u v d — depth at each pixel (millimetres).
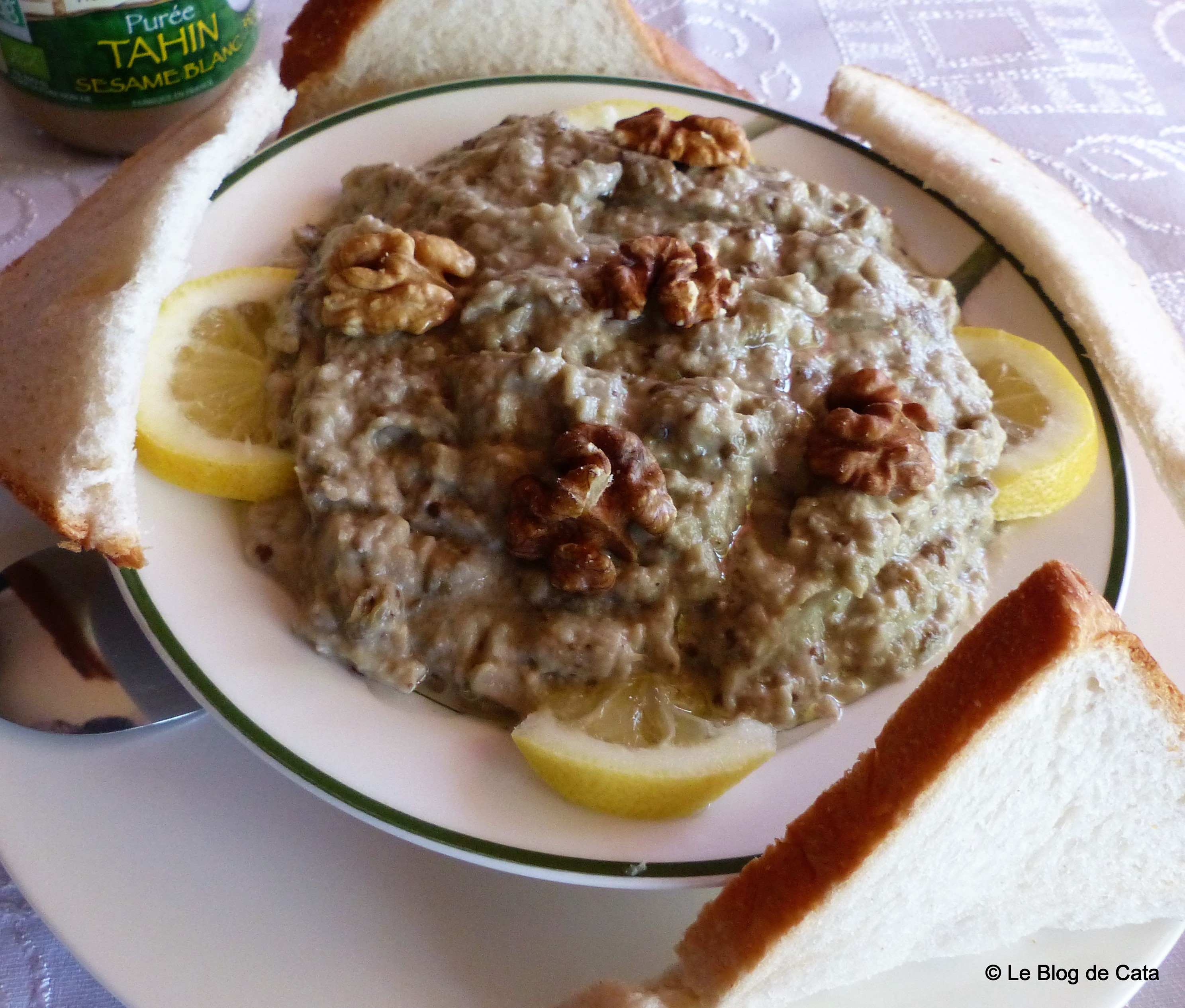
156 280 234
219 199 270
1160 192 349
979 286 279
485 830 195
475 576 222
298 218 278
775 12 399
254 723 203
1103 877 200
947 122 322
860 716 217
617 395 228
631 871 191
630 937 201
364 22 303
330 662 215
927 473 224
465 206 255
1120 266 296
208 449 229
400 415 229
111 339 222
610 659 215
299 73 317
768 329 237
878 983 198
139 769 212
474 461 224
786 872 187
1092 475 245
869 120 313
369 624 213
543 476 222
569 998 190
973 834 191
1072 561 237
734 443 224
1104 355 262
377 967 195
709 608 224
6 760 210
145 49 303
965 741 183
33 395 230
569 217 250
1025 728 187
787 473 232
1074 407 250
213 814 208
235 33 323
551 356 227
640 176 262
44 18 293
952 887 195
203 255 265
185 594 216
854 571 219
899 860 186
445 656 217
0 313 260
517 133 273
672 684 220
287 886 201
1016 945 203
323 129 287
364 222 249
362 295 237
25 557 239
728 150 273
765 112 302
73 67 303
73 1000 209
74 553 239
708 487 224
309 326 245
